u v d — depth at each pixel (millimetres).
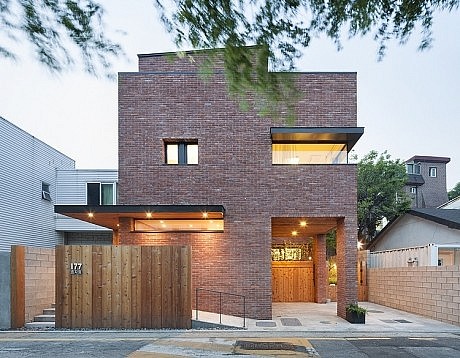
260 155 14039
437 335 10789
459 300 12305
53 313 12688
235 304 13500
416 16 2764
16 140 18938
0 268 11555
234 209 13883
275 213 13852
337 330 11312
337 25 2766
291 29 2734
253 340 9844
